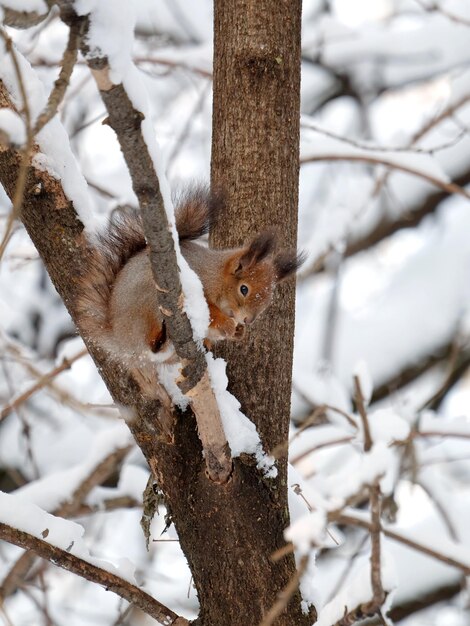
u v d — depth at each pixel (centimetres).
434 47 1520
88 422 1220
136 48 1355
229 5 709
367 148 991
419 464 869
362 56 1530
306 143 1043
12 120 602
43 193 646
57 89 414
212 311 702
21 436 1205
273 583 593
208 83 1145
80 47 415
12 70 624
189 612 1080
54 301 1355
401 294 1458
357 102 1576
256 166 691
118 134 446
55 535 607
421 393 1011
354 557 794
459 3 1573
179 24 1480
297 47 711
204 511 600
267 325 667
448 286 1435
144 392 629
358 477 436
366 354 1370
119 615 796
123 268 725
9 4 409
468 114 1470
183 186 799
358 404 443
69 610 1161
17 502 610
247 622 589
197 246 769
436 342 1372
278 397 645
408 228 1486
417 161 1024
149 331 658
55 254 655
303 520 423
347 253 1471
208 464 591
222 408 606
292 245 705
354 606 500
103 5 415
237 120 695
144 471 1076
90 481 972
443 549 724
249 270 689
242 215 697
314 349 1390
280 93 695
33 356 1123
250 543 596
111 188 1315
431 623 1147
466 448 1159
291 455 917
